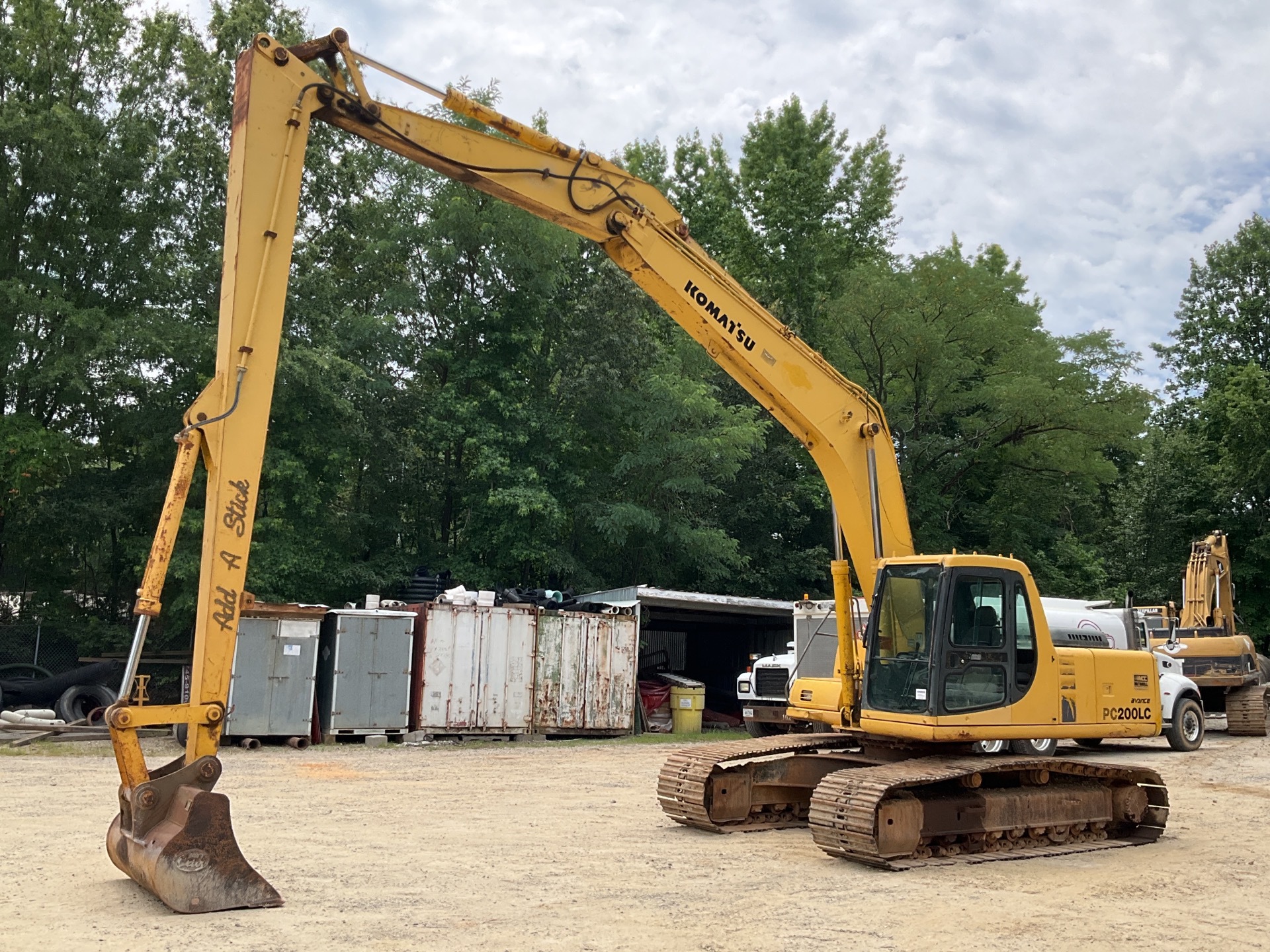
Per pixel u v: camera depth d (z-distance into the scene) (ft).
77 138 72.69
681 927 21.43
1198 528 138.82
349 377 78.69
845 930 21.53
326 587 79.05
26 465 70.44
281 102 23.90
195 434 22.25
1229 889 26.91
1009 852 31.40
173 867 20.86
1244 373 131.95
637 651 73.82
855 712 33.94
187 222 79.30
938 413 112.06
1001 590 32.63
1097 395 110.11
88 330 71.51
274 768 48.80
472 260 90.48
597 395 90.74
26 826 31.68
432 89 26.81
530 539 86.63
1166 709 65.00
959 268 108.68
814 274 129.70
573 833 33.09
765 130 137.59
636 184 31.86
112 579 85.76
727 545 95.09
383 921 21.06
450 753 58.54
